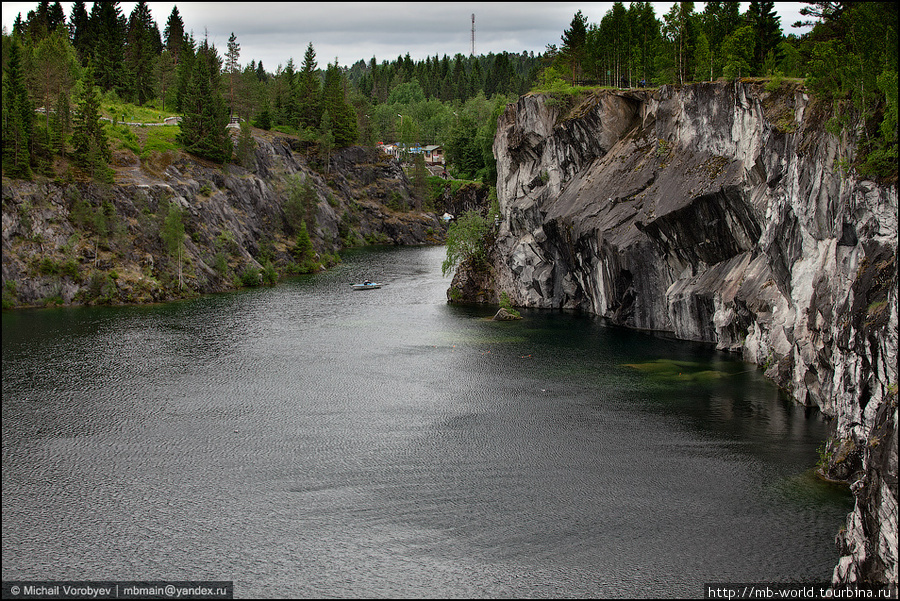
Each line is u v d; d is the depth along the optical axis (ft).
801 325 164.35
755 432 151.43
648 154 265.54
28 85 407.64
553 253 308.19
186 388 189.47
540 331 260.83
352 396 182.09
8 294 308.60
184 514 119.24
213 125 440.04
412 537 110.93
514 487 127.44
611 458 139.44
